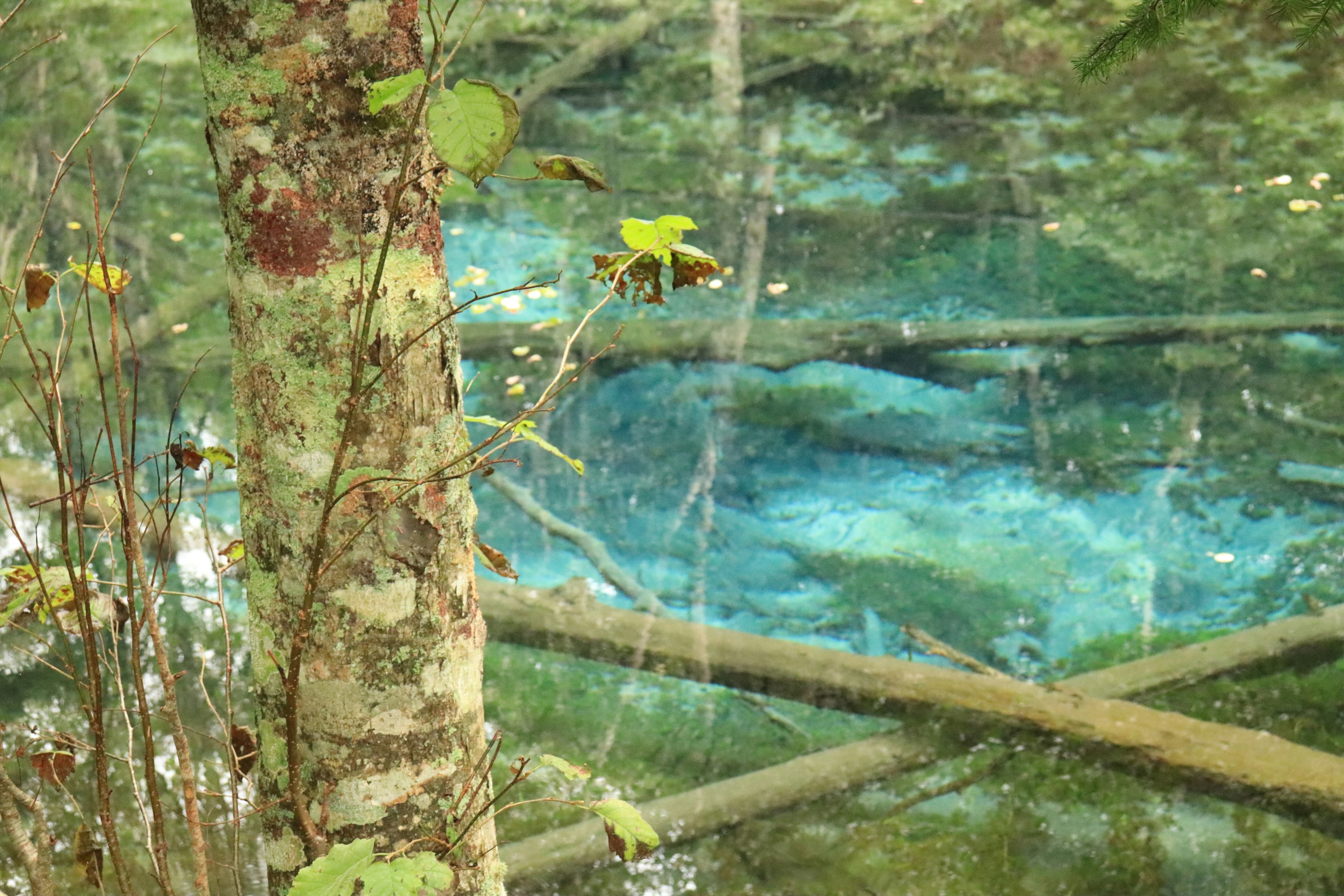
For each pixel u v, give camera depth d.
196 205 6.36
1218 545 4.22
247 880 2.66
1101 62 3.16
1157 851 2.84
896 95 7.92
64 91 7.19
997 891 2.74
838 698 3.36
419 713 1.55
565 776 3.14
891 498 4.56
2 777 1.68
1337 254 6.10
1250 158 6.98
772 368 5.43
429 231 1.47
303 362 1.44
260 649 1.55
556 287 5.91
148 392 4.93
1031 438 4.93
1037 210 6.67
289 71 1.37
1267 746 3.10
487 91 1.17
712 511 4.48
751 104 7.91
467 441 1.57
